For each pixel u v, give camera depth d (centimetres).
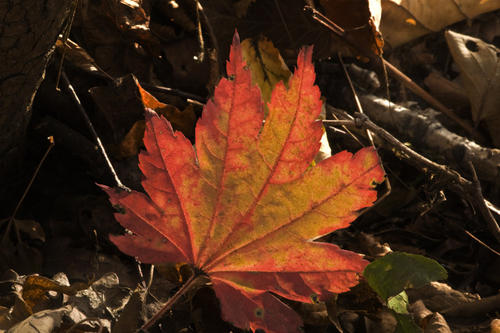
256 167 39
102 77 49
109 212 47
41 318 40
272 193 40
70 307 41
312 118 39
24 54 42
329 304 43
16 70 43
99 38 49
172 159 39
